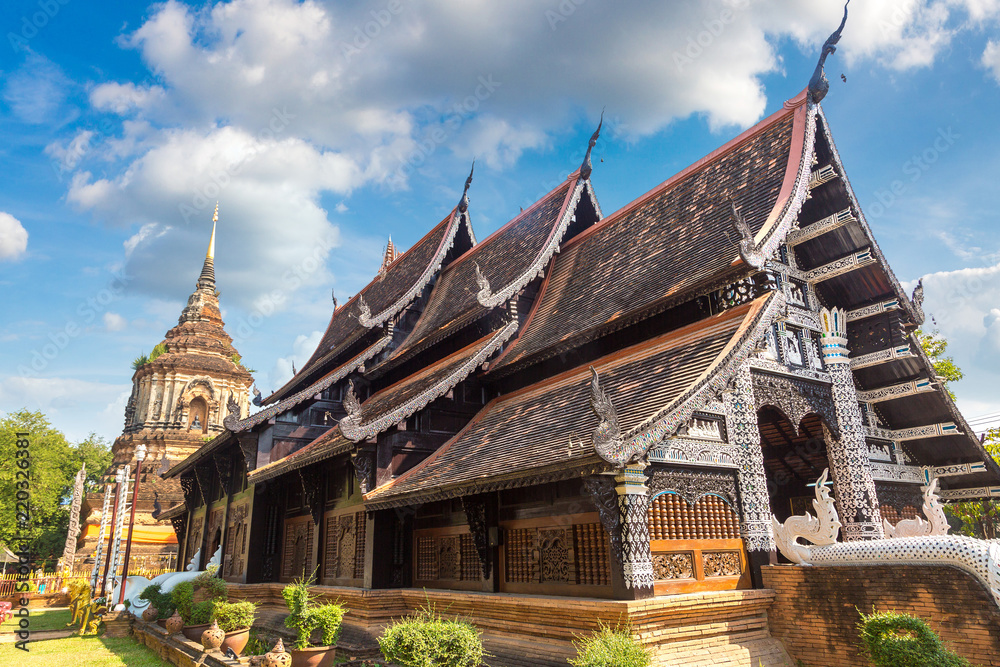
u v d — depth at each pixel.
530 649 10.53
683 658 9.34
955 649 8.62
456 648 8.70
